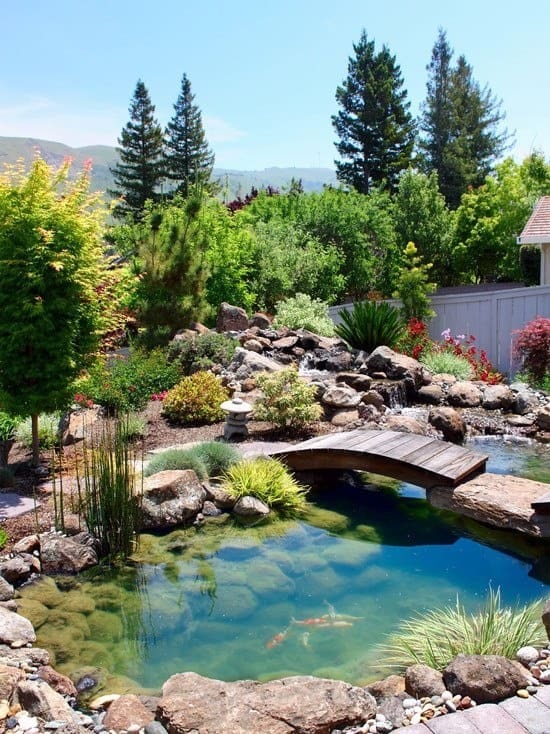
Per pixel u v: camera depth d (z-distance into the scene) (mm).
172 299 12648
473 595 4527
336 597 4496
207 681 3195
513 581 4766
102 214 6633
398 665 3586
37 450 6770
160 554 5164
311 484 6930
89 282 6426
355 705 2916
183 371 10750
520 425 8984
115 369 10070
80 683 3432
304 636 3973
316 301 13992
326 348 11414
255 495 6148
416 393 9992
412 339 12023
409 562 5094
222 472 6562
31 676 3328
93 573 4809
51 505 5664
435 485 6035
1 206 6043
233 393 9414
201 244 13180
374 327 11484
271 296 16531
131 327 14477
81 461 6883
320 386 9203
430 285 14297
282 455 6898
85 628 4027
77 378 6793
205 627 4078
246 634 4000
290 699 2938
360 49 37000
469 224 25156
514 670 3055
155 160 41844
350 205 20484
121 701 3115
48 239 5922
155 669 3619
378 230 21469
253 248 16656
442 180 39156
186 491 5898
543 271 13867
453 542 5508
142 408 9336
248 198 26719
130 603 4383
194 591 4566
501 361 12984
